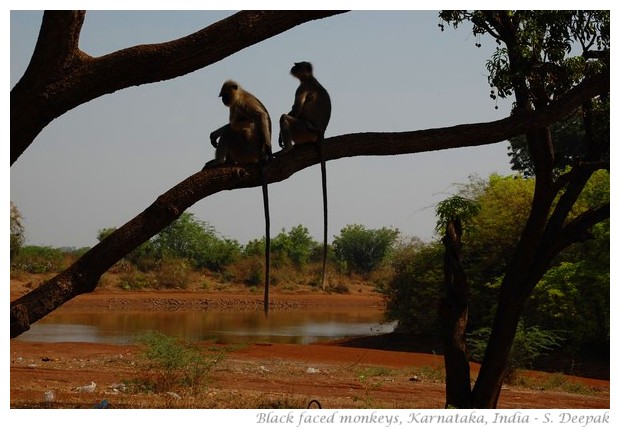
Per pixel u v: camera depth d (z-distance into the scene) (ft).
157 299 150.41
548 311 72.18
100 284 161.99
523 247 37.04
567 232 36.40
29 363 54.95
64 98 22.29
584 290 72.43
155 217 23.15
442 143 27.66
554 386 56.34
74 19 21.57
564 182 36.58
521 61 34.76
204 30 22.72
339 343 87.20
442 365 63.00
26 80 22.11
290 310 147.54
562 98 29.73
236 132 30.83
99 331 93.30
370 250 230.48
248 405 38.58
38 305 21.86
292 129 32.35
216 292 170.50
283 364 59.62
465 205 38.32
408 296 89.40
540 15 35.42
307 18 23.57
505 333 37.11
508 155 131.95
